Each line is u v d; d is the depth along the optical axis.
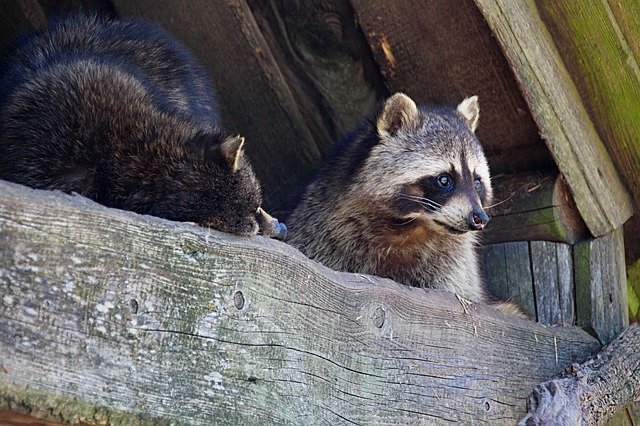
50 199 4.82
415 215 9.30
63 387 4.73
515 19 8.66
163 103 7.59
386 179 9.38
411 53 9.45
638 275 10.84
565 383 8.41
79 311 4.85
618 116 9.50
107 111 7.02
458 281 9.56
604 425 8.99
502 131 9.59
